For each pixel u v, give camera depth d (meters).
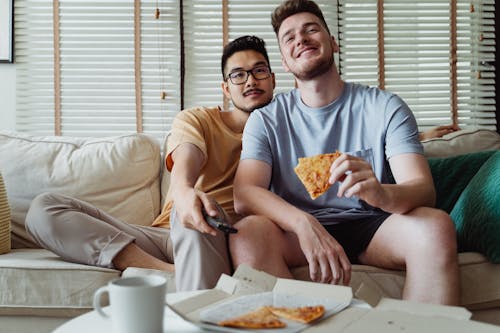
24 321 1.58
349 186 1.28
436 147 2.22
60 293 1.56
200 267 1.30
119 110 2.80
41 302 1.56
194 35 2.83
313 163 1.38
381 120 1.58
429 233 1.28
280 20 1.70
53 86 2.78
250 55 2.03
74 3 2.79
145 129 2.79
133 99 2.80
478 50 2.89
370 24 2.87
